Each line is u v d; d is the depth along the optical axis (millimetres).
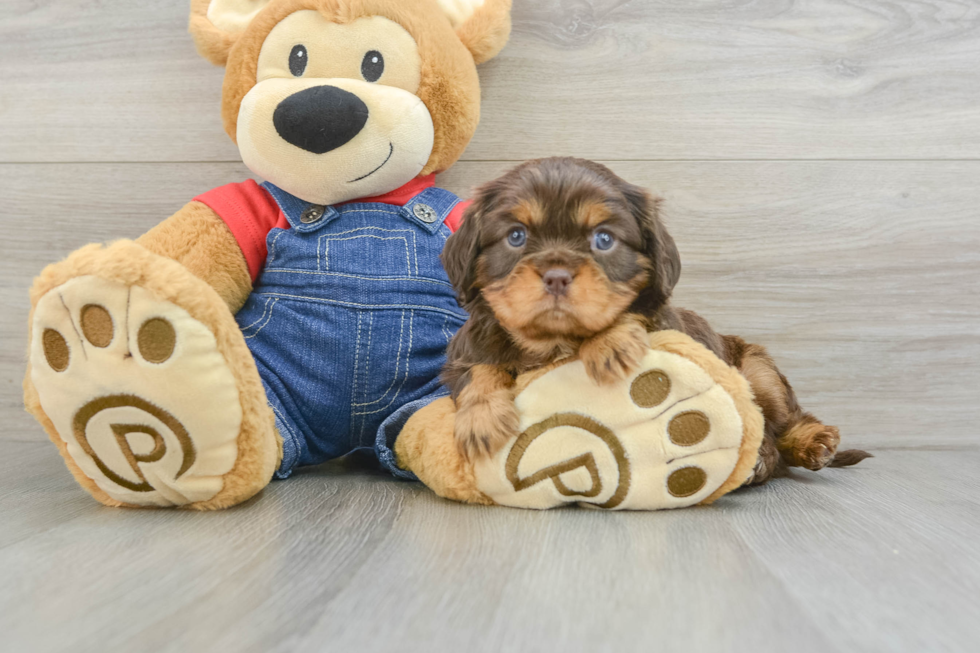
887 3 2291
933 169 2314
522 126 2338
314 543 1266
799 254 2338
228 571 1109
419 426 1646
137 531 1346
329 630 892
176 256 1813
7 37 2391
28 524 1398
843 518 1493
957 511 1564
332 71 1846
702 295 2352
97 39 2379
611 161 2342
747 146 2326
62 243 2412
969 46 2295
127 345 1403
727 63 2314
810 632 920
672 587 1066
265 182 1990
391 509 1522
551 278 1355
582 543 1283
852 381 2354
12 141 2404
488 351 1583
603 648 859
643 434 1490
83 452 1478
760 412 1557
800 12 2301
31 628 889
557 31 2316
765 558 1214
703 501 1577
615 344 1452
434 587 1047
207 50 2061
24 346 2418
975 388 2344
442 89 1912
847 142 2318
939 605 1021
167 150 2387
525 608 976
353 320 1791
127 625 900
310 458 1904
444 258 1644
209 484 1501
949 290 2334
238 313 1936
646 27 2311
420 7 1908
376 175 1862
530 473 1513
